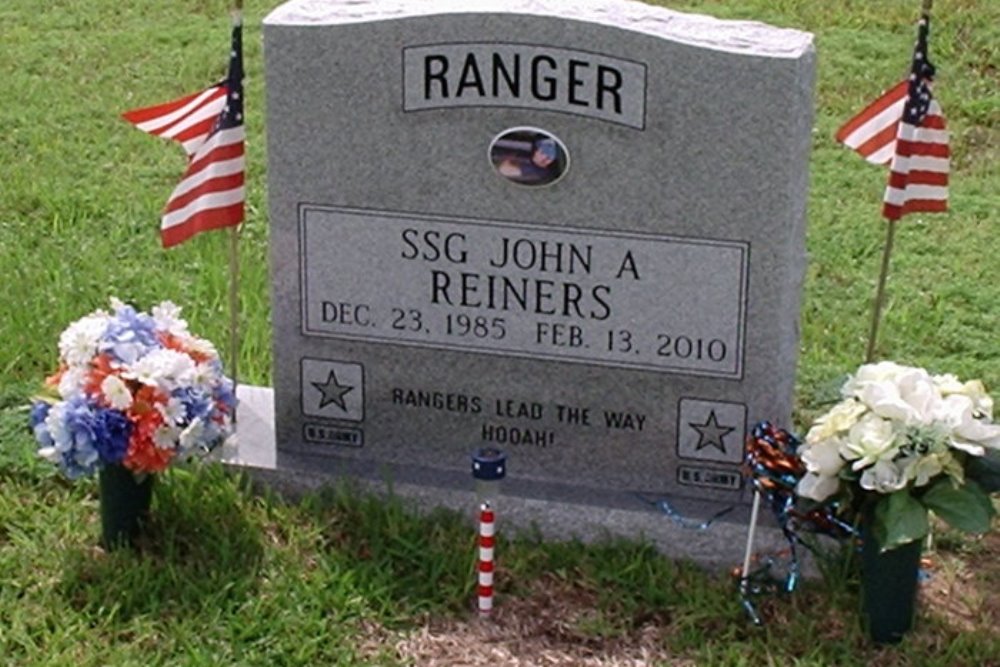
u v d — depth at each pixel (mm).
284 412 3506
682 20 3240
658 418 3354
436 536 3344
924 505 3033
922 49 3289
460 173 3318
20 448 3562
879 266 4387
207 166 3402
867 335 4078
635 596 3229
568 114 3246
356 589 3227
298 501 3455
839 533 3135
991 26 5617
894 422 3035
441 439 3461
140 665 3070
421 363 3430
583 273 3316
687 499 3363
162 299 4168
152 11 5980
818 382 3855
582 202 3281
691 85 3188
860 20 5715
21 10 6016
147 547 3322
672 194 3242
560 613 3199
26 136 5059
